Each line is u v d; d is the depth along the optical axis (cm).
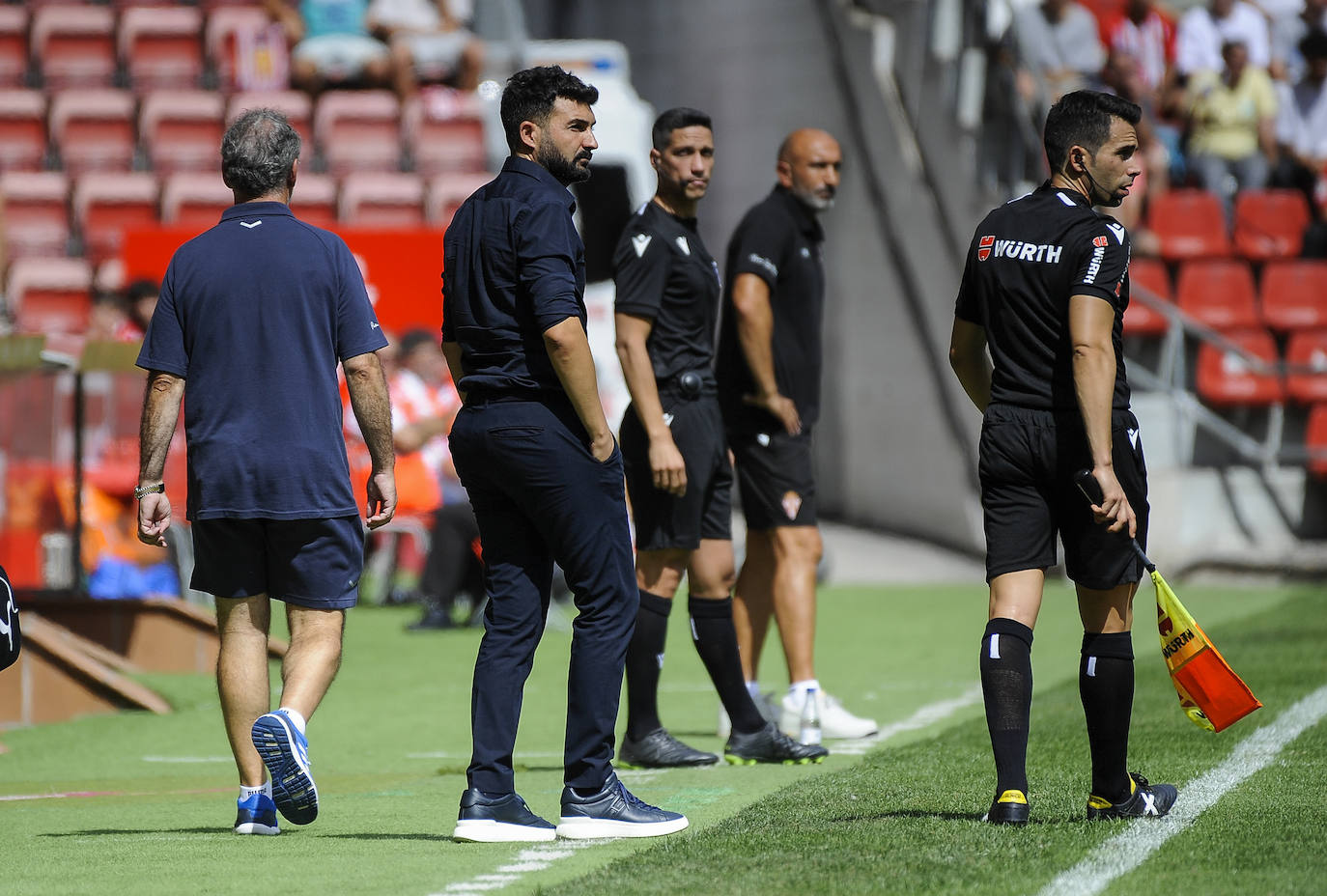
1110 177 1527
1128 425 1491
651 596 2064
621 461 1558
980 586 4619
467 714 2636
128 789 2005
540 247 1506
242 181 1667
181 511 3644
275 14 6081
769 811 1622
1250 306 5016
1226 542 4578
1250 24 5662
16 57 6109
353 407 1662
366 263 4656
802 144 2262
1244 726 2130
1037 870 1305
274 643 3098
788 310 2256
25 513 3109
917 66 5050
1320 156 5566
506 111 1568
